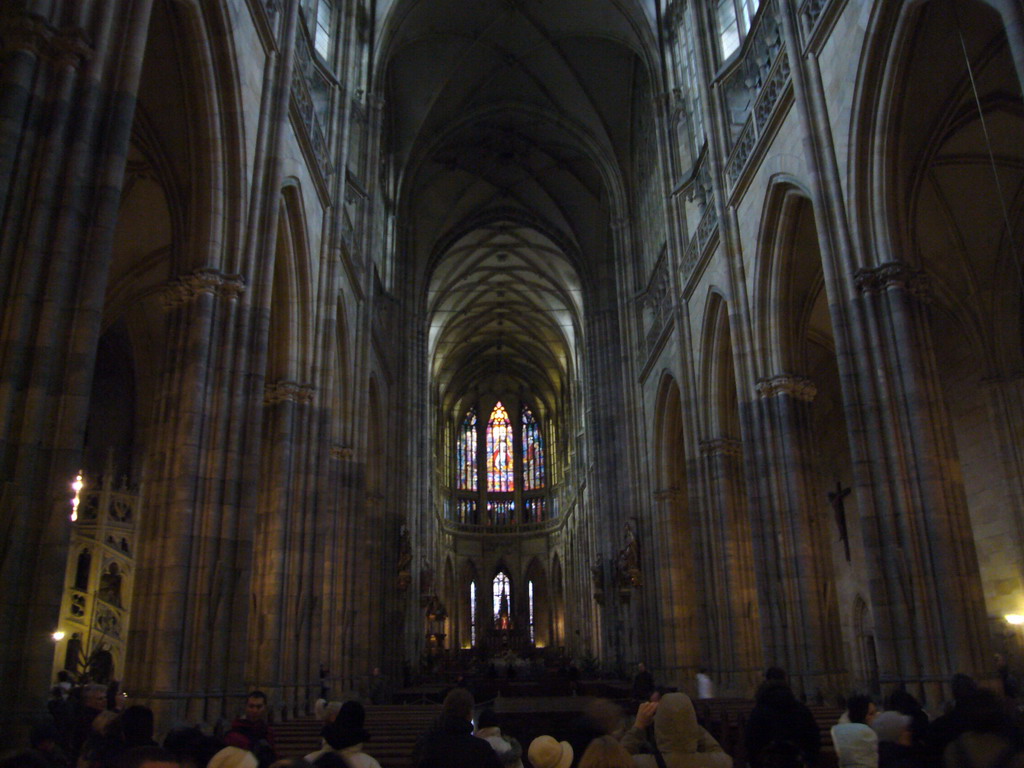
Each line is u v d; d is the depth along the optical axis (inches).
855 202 556.7
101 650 824.9
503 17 1305.4
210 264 513.7
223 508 488.1
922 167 590.6
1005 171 767.1
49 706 329.7
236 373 516.1
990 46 561.3
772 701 220.2
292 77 669.3
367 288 1008.9
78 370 302.0
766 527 709.3
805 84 620.4
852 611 1056.2
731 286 788.0
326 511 732.7
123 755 145.2
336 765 154.9
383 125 1395.2
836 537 1098.1
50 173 308.0
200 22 496.7
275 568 663.8
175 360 497.7
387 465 1370.6
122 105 342.6
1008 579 813.2
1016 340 839.7
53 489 288.5
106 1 337.7
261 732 315.3
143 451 995.3
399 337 1457.9
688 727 197.9
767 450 719.7
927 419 502.9
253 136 573.3
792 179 661.3
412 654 1589.6
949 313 879.7
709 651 898.1
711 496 922.7
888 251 536.4
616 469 1588.3
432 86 1418.6
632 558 1285.7
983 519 853.8
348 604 903.7
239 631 479.5
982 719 155.7
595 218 1733.5
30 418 288.2
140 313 996.6
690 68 1024.9
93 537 849.5
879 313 533.3
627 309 1384.1
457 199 1743.4
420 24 1267.2
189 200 525.7
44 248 303.4
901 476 501.4
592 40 1332.4
